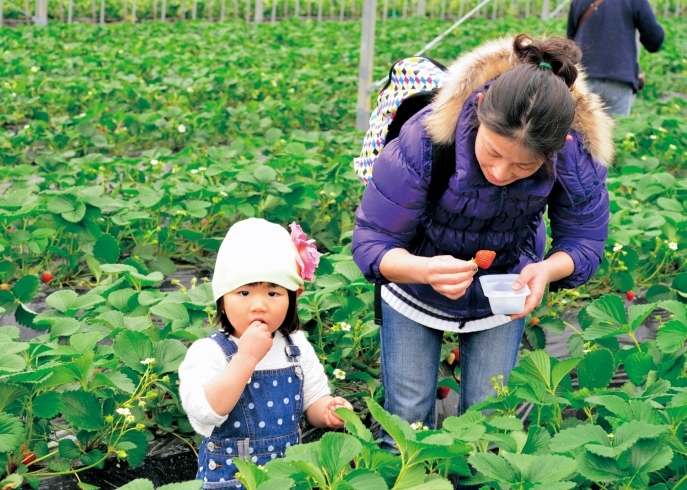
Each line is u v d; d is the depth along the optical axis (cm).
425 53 1593
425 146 270
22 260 539
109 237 502
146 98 1048
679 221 537
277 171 640
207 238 570
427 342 315
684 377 327
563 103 240
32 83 1073
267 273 268
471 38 1844
